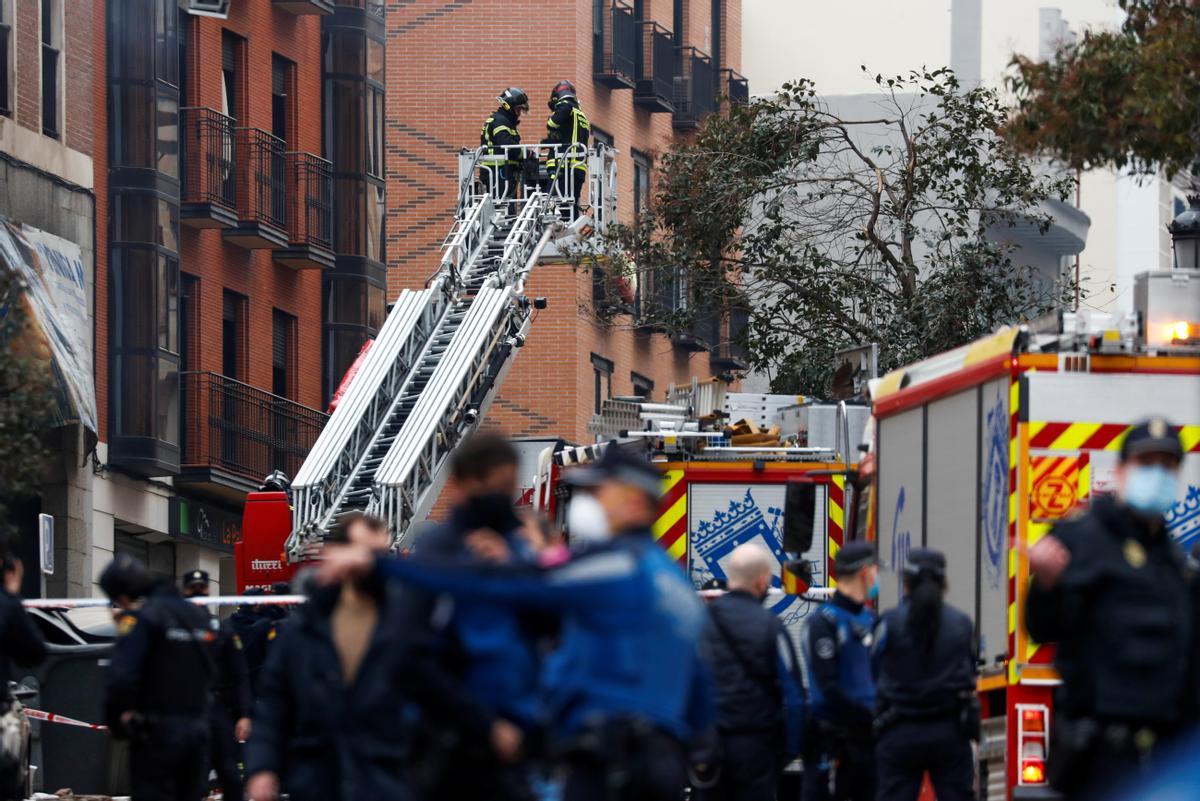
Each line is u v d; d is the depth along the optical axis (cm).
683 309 8119
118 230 7462
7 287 5250
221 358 8225
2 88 6756
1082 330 2922
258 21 8538
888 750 2761
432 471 5397
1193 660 1956
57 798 3897
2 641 2908
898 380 3353
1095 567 1950
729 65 12606
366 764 2131
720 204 7900
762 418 5000
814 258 7925
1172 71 4116
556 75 10575
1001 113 7831
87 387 6788
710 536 4447
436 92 10650
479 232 6288
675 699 1741
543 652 1905
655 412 4909
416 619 1794
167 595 2845
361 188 9088
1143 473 1945
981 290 7750
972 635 2770
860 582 2934
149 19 7525
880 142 11525
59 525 6925
